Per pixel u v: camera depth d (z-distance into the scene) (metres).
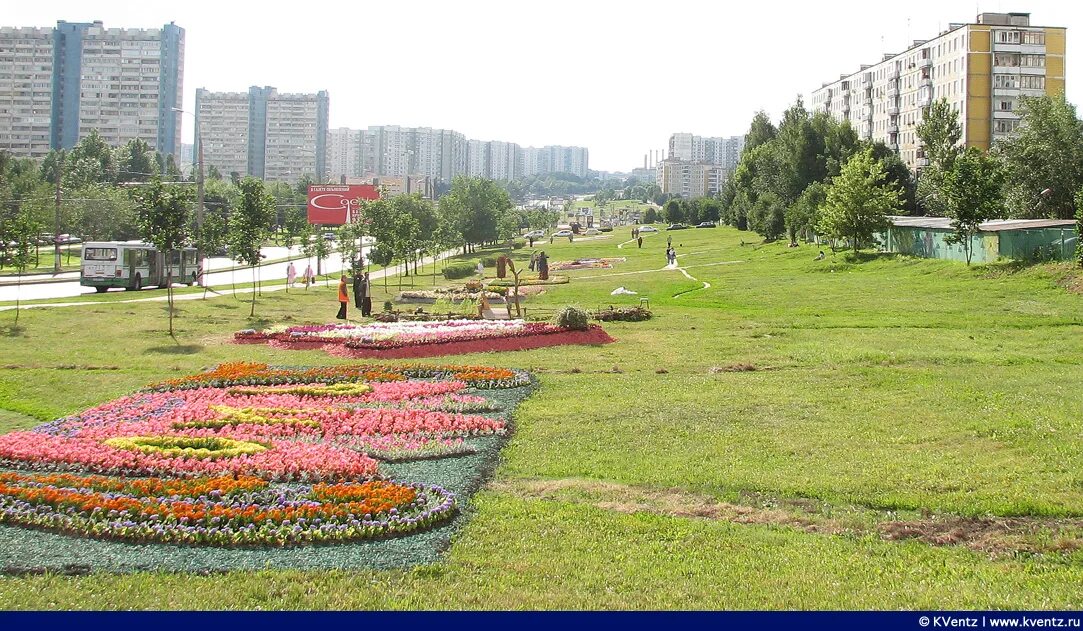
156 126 167.50
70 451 15.32
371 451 15.79
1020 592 9.77
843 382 21.80
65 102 165.38
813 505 12.95
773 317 36.38
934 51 115.19
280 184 145.50
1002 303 36.97
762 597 9.68
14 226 46.03
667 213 170.62
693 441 16.42
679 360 25.92
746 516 12.47
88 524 11.81
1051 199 66.81
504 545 11.26
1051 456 14.77
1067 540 11.26
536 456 15.65
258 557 10.94
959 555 10.98
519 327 31.05
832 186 72.50
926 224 56.94
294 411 18.80
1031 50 105.62
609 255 92.44
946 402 19.14
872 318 34.94
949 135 77.81
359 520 11.98
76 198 91.12
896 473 14.16
